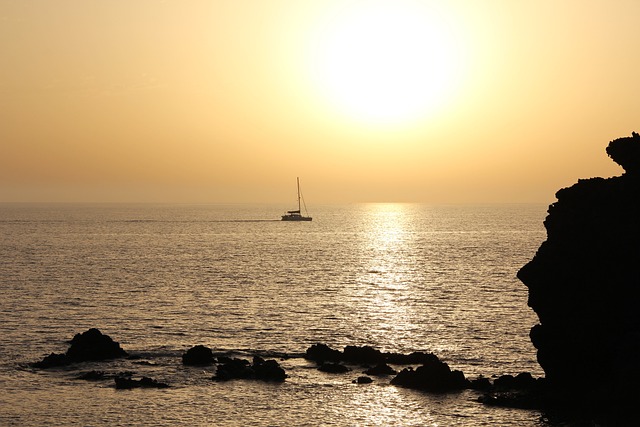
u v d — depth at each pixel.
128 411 79.69
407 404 81.56
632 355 76.12
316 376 91.62
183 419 77.69
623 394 74.94
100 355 99.25
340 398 83.62
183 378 90.75
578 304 81.81
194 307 143.88
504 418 76.94
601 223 82.62
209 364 96.88
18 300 150.25
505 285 180.38
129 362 97.94
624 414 74.56
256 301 152.62
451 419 77.12
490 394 83.88
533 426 74.56
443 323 127.38
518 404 80.12
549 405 79.50
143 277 196.25
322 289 173.38
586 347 80.38
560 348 82.12
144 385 87.50
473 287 176.75
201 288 173.38
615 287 80.56
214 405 81.56
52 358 96.75
